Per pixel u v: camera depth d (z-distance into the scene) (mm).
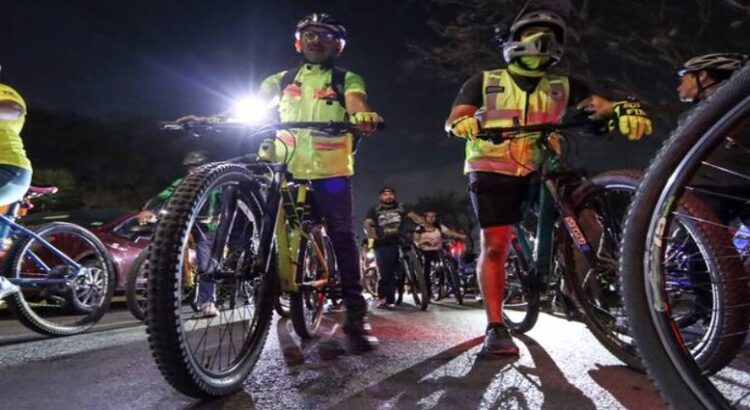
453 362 3584
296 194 3752
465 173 3896
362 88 4078
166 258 2523
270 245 3232
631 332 1796
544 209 3598
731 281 2355
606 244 3240
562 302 3686
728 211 2641
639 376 3180
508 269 4637
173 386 2627
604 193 3287
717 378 3043
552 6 3660
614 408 2631
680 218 2201
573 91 3807
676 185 1725
